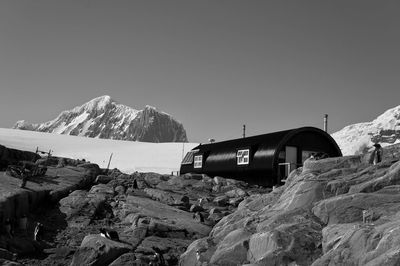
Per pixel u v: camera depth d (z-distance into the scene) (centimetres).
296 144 3600
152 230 1881
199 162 4572
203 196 3045
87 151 10412
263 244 1312
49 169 3025
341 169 1723
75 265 1477
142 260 1503
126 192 2697
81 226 1967
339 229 1205
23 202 1881
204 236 1941
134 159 9275
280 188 1991
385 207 1278
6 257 1457
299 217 1442
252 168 3650
